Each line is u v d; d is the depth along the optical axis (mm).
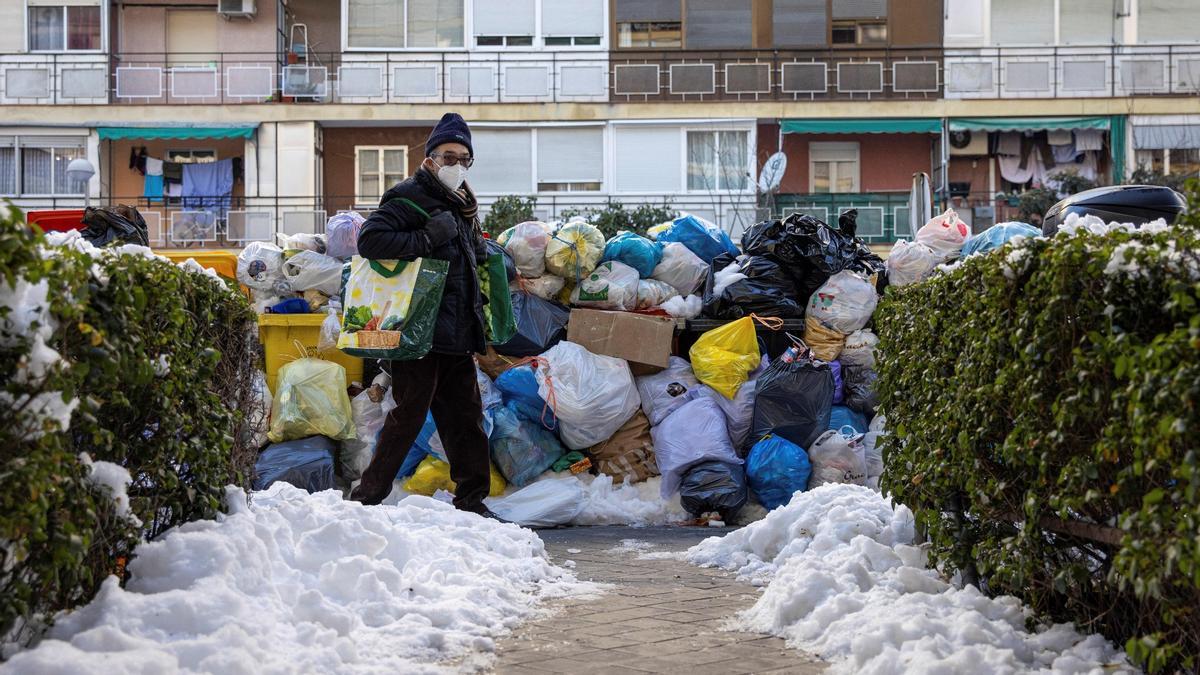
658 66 32625
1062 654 3939
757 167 32469
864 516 5922
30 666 3123
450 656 4230
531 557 6164
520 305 9727
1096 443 3656
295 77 33031
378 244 6906
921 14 32781
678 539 7984
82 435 3775
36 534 3131
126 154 33094
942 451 4898
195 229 31891
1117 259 3512
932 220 11203
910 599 4574
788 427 9367
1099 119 32156
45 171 32469
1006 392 4258
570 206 32375
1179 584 3365
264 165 32438
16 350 3113
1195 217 3422
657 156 32500
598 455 9422
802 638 4551
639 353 9547
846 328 9789
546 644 4504
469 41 32938
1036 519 4051
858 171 33188
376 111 32500
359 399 9500
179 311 4203
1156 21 32688
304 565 4797
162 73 32906
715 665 4188
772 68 32656
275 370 9766
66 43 32906
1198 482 2979
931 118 32281
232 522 4504
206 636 3654
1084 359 3650
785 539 6355
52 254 3393
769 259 10070
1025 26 32938
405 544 5320
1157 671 3680
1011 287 4195
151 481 4254
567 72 32625
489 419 9148
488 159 32688
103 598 3668
